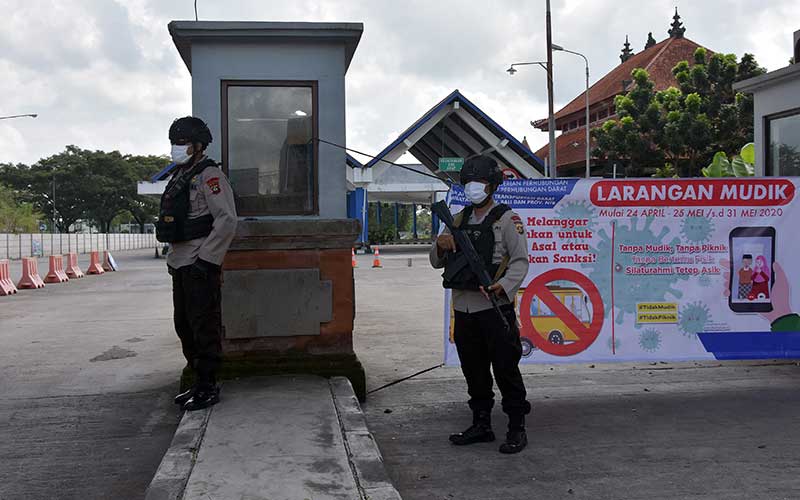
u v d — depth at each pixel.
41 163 78.06
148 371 6.66
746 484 3.71
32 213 58.81
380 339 8.53
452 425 4.85
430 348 7.88
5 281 15.64
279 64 5.62
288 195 5.69
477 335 4.33
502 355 4.22
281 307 5.41
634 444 4.38
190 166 4.72
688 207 5.79
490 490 3.67
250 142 5.64
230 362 5.38
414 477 3.87
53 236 49.12
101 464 4.12
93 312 11.62
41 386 6.05
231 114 5.62
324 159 5.66
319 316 5.45
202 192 4.62
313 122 5.67
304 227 5.38
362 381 5.45
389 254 35.66
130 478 3.90
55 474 3.96
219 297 4.73
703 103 28.42
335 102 5.68
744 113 27.69
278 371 5.38
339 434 4.02
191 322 4.62
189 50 5.71
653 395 5.58
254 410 4.46
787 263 5.86
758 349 5.84
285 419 4.27
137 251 59.88
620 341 5.76
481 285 4.14
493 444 4.41
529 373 6.42
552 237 5.71
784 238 5.85
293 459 3.64
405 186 39.22
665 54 44.88
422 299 13.30
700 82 28.61
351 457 3.69
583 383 6.01
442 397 5.61
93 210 78.69
